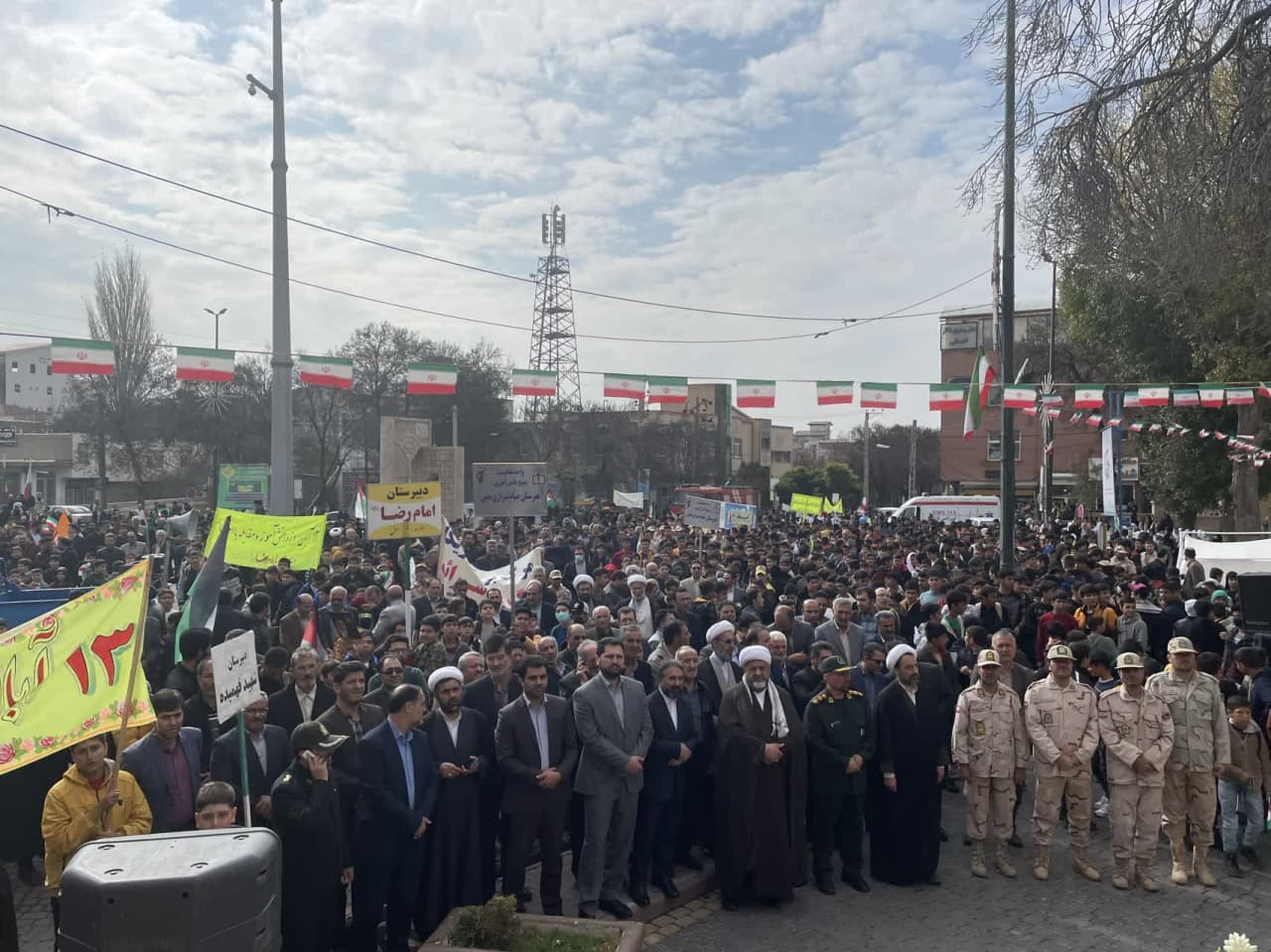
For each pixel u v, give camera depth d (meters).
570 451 59.69
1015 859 8.62
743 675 8.54
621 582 14.01
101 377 44.69
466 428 50.84
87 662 5.71
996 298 16.84
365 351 48.34
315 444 52.00
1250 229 9.08
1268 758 8.33
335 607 11.67
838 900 7.68
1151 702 7.94
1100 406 19.67
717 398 63.75
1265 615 11.06
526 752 6.94
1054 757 7.95
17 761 5.38
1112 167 9.41
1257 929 7.05
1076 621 11.91
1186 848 8.82
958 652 10.37
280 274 16.72
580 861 7.44
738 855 7.42
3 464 55.97
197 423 47.41
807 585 13.82
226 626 10.16
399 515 13.45
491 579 15.40
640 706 7.29
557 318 62.16
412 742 6.59
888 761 7.93
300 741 5.75
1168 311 23.94
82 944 3.48
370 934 6.39
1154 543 23.50
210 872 3.54
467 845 6.84
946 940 6.86
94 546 22.06
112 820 5.63
